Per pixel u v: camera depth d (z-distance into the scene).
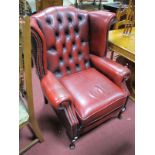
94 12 1.61
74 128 1.24
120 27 2.02
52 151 1.39
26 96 1.12
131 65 1.85
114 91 1.43
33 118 1.25
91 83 1.48
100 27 1.55
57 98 1.13
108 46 1.79
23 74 1.08
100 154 1.39
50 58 1.47
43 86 1.31
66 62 1.58
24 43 0.91
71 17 1.54
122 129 1.61
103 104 1.32
